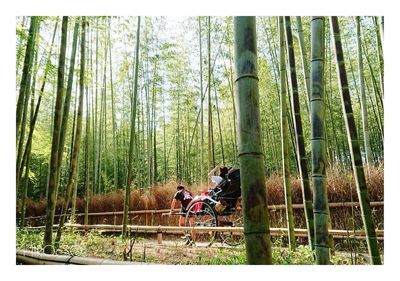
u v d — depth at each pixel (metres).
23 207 7.86
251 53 1.90
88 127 9.14
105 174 12.83
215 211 5.57
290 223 4.80
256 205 1.80
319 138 2.81
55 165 4.95
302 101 10.91
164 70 11.46
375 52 9.27
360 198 2.97
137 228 6.26
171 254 5.09
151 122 12.91
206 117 14.41
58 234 5.65
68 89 5.85
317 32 2.92
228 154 14.13
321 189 2.77
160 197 8.79
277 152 11.93
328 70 11.01
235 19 1.97
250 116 1.85
